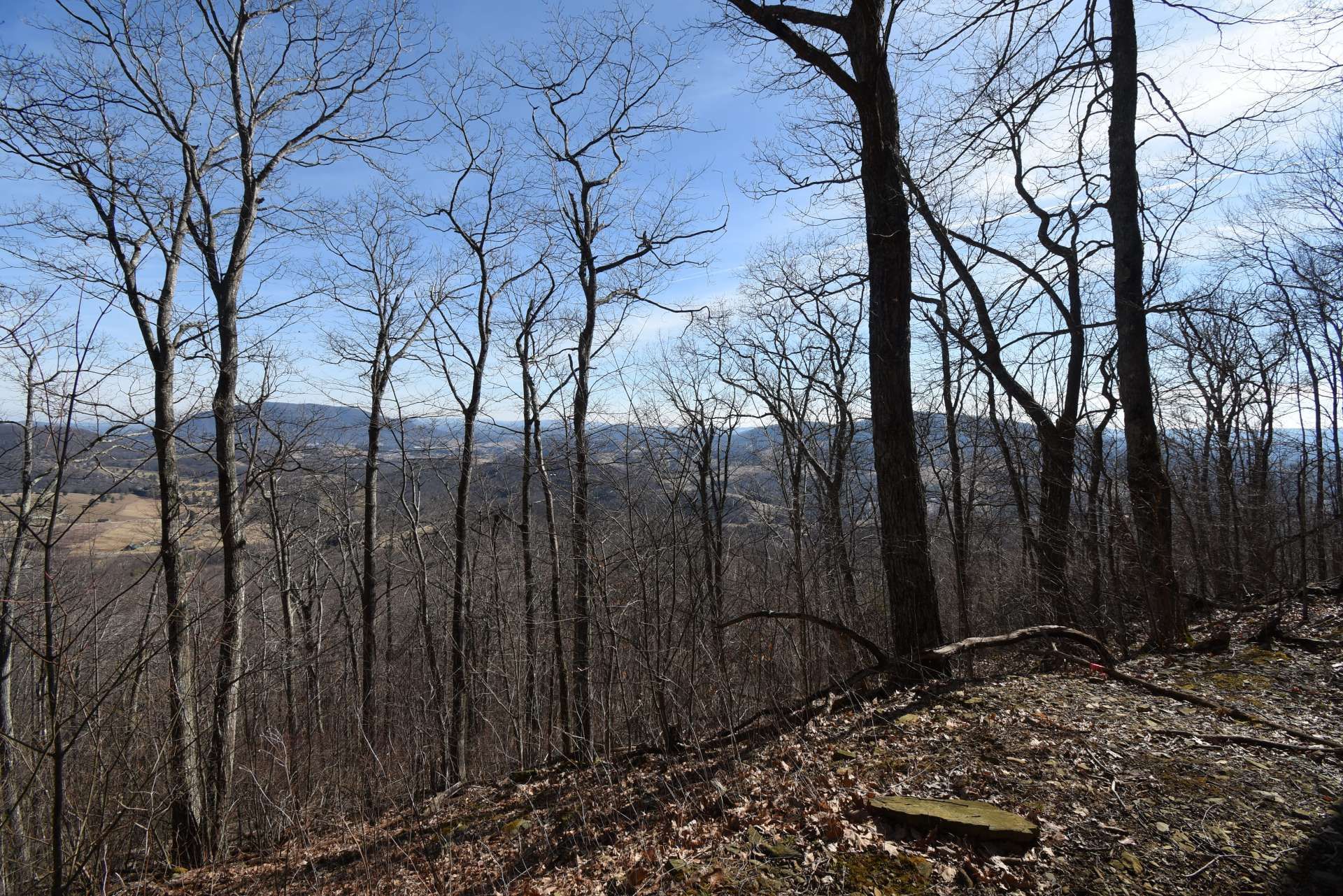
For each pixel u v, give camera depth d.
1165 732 5.21
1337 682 6.11
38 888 6.65
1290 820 3.91
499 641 16.58
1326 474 17.73
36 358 4.72
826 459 18.55
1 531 7.92
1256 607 9.43
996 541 14.28
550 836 7.15
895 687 7.38
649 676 9.15
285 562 17.97
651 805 6.70
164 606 7.70
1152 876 3.60
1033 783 4.61
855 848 4.15
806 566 11.91
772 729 7.50
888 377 7.99
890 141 8.09
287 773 9.24
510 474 16.78
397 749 13.78
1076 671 7.20
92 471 5.49
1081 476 10.95
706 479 15.16
